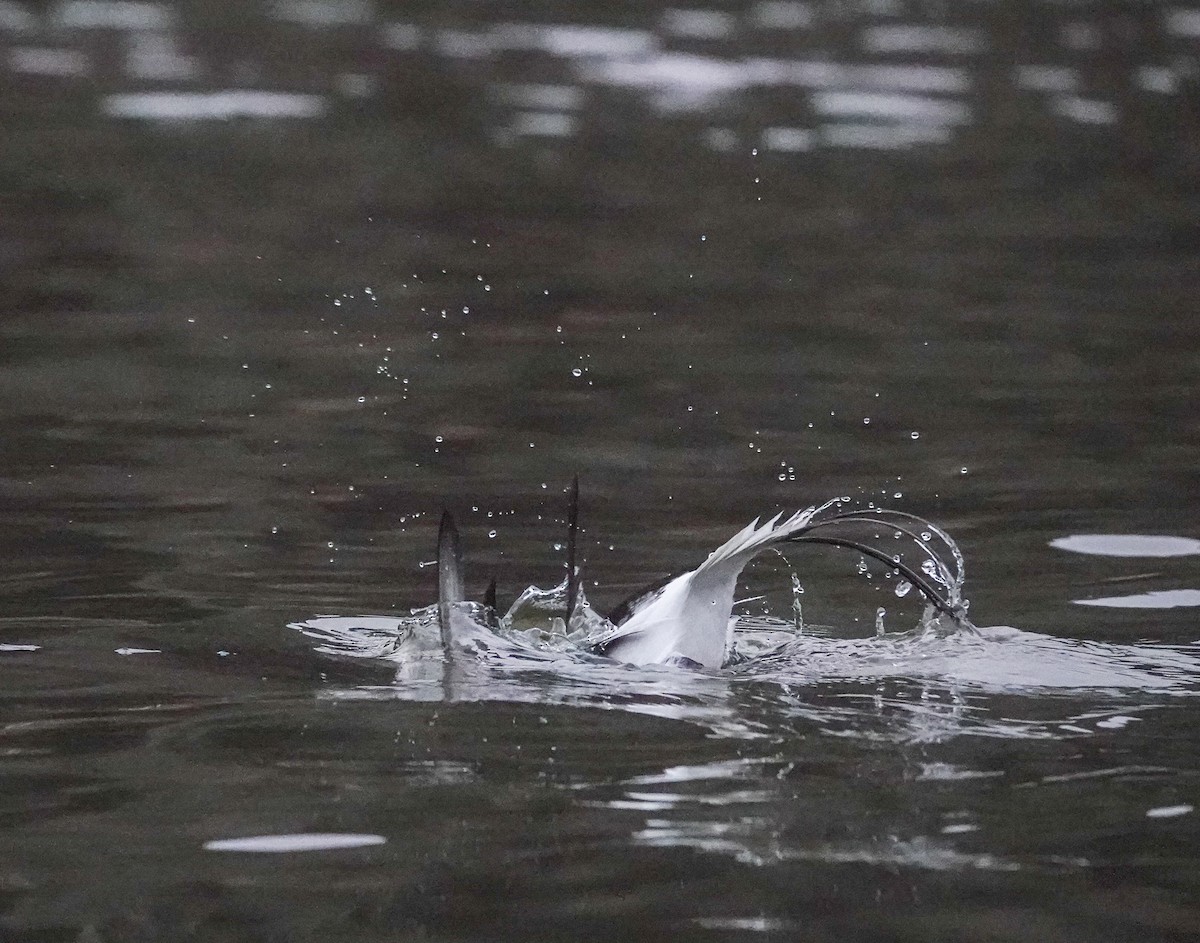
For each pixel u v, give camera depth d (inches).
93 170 1903.3
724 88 2495.1
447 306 1427.2
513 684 671.1
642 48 2763.3
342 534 899.4
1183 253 1683.1
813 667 700.7
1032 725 628.4
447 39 2795.3
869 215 1829.5
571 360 1283.2
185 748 598.2
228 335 1323.8
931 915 469.7
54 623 748.0
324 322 1369.3
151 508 932.6
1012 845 517.3
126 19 2869.1
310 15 2962.6
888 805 547.2
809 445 1085.8
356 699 652.7
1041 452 1069.8
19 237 1615.4
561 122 2257.6
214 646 719.7
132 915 468.8
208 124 2167.8
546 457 1053.2
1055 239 1739.7
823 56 2736.2
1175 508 956.0
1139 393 1205.7
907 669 696.4
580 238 1688.0
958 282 1557.6
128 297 1425.9
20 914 469.7
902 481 1011.9
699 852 509.4
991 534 914.7
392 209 1775.3
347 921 464.1
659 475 1019.3
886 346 1336.1
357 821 531.8
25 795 555.2
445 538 728.3
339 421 1119.0
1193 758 592.4
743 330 1380.4
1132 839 521.3
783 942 453.4
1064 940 455.2
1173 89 2571.4
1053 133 2279.8
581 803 546.9
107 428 1086.4
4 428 1079.0
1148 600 800.3
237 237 1640.0
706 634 703.7
